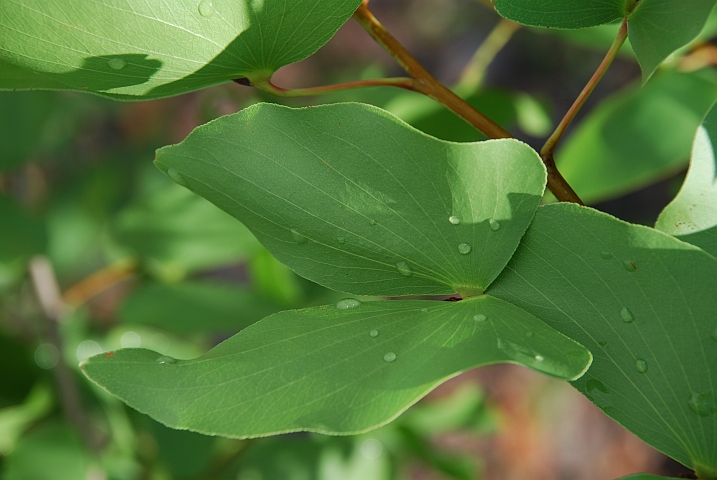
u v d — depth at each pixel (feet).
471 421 2.65
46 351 2.34
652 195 4.73
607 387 1.19
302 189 1.19
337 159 1.18
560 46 5.78
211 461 2.35
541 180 1.16
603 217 1.16
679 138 1.93
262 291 2.31
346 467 2.35
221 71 1.23
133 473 2.34
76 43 1.18
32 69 1.20
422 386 1.11
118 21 1.18
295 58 1.24
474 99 1.76
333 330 1.17
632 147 1.95
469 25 6.95
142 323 2.15
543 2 1.21
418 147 1.16
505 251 1.18
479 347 1.13
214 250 2.19
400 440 2.51
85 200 3.88
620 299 1.17
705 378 1.17
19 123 2.24
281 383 1.14
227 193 1.20
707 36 1.80
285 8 1.20
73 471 2.12
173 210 2.20
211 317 2.17
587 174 1.99
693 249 1.15
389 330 1.16
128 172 4.26
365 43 6.16
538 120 1.85
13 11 1.16
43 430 2.17
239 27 1.20
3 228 2.17
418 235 1.19
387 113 1.16
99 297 4.23
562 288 1.18
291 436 2.51
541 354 1.13
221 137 1.18
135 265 2.44
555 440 5.33
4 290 2.47
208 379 1.15
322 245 1.20
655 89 1.96
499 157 1.16
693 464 1.19
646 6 1.19
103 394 2.32
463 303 1.18
